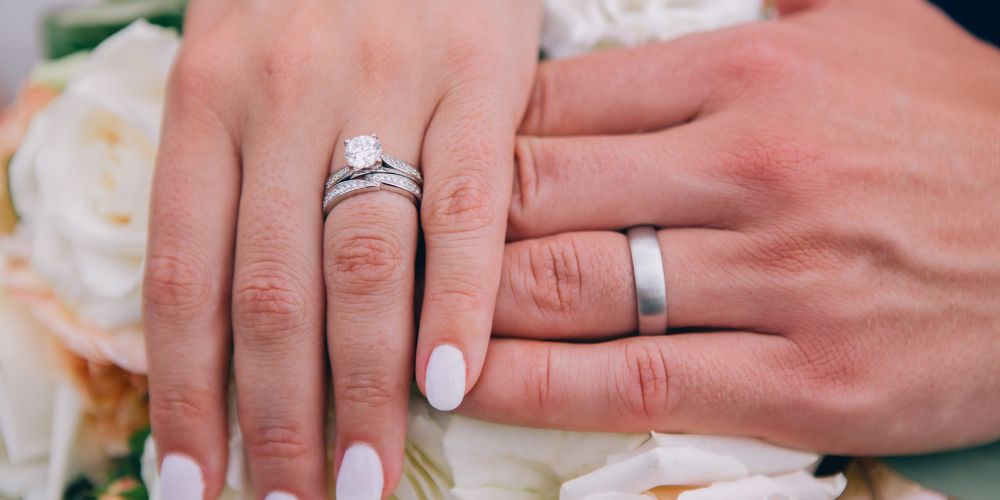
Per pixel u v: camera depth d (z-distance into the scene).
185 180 0.28
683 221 0.29
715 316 0.28
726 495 0.27
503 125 0.28
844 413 0.28
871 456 0.30
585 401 0.27
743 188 0.28
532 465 0.28
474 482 0.27
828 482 0.28
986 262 0.28
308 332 0.27
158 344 0.28
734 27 0.31
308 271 0.27
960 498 0.29
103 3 0.38
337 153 0.28
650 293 0.28
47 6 0.59
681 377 0.27
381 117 0.28
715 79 0.30
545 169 0.29
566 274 0.28
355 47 0.29
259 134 0.28
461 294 0.27
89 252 0.29
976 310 0.28
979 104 0.30
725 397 0.27
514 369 0.27
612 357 0.27
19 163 0.31
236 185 0.29
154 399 0.28
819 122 0.29
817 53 0.31
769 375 0.28
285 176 0.28
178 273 0.28
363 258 0.27
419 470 0.28
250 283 0.27
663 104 0.30
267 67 0.29
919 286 0.28
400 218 0.27
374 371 0.27
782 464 0.28
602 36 0.32
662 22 0.32
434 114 0.29
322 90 0.28
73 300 0.29
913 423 0.28
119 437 0.31
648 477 0.26
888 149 0.29
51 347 0.30
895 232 0.28
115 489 0.31
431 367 0.26
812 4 0.34
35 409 0.30
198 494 0.28
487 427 0.27
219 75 0.29
